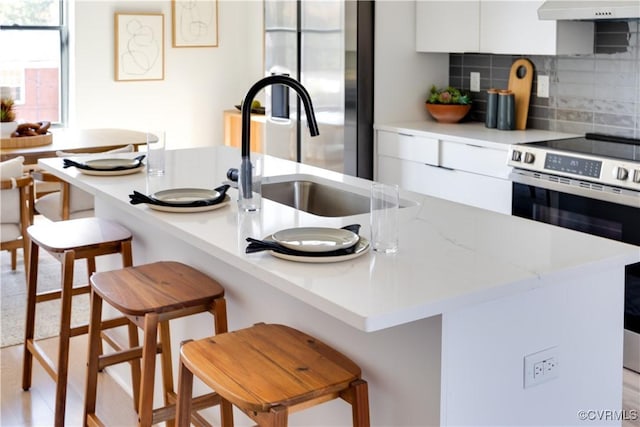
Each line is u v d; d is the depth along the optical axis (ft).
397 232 7.20
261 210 9.00
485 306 6.44
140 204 9.27
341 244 7.15
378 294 6.05
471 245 7.41
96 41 22.98
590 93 14.69
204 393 9.60
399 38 16.80
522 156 13.30
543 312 6.89
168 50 24.16
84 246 10.16
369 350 6.88
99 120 23.36
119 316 12.12
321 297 6.00
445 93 16.83
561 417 7.23
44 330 13.93
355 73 16.38
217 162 12.00
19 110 23.06
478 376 6.48
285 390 6.16
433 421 6.32
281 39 18.04
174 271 9.12
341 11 16.34
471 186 14.71
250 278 8.51
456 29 15.89
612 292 7.47
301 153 17.94
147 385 8.09
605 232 12.12
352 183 10.39
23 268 17.62
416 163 15.90
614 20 14.03
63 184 15.29
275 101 18.44
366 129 16.76
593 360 7.43
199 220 8.50
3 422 10.68
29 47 22.89
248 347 6.98
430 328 6.25
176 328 10.25
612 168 11.85
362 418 6.42
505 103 15.56
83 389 11.67
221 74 25.22
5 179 15.08
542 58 15.55
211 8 24.66
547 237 7.73
